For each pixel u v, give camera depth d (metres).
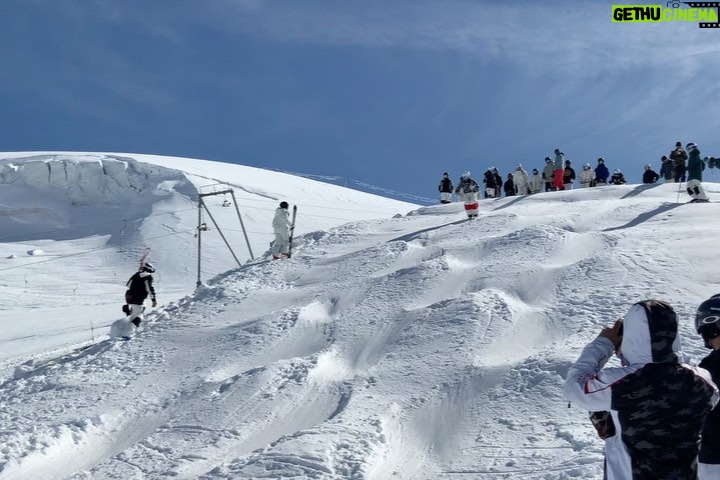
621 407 3.40
